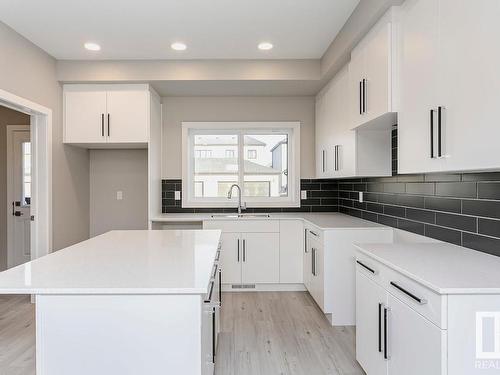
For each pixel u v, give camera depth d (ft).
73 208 13.28
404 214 9.21
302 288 13.28
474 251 6.48
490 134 4.50
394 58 7.15
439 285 4.42
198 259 6.04
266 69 12.16
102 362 4.50
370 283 6.60
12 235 15.15
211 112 14.62
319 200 14.87
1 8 8.61
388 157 9.86
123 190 14.74
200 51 11.42
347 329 9.73
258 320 10.38
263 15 9.04
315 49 11.30
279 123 14.70
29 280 4.76
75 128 12.50
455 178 7.07
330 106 12.23
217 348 8.59
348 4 8.48
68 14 8.94
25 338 9.13
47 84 11.53
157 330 4.51
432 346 4.50
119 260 5.96
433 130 5.71
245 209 14.75
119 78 12.11
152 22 9.41
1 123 15.15
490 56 4.49
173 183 14.65
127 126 12.52
